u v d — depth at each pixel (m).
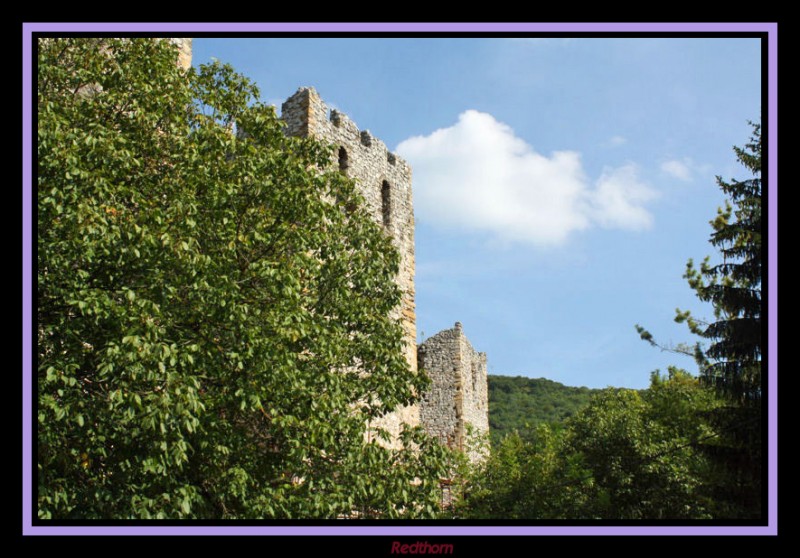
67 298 11.45
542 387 96.25
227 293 12.54
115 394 10.48
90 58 14.98
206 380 13.45
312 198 15.09
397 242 27.45
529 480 20.77
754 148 17.83
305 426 13.05
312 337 14.91
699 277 22.20
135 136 14.51
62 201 11.41
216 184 13.90
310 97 24.89
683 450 19.94
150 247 12.19
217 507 13.33
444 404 37.22
